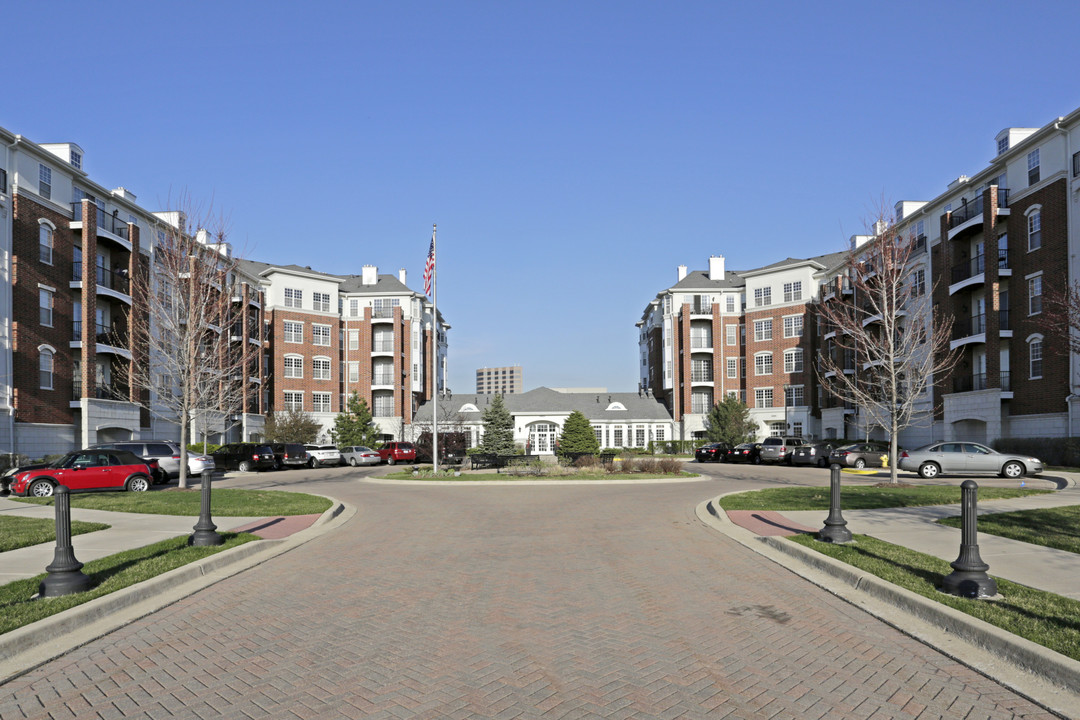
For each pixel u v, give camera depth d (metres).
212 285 28.19
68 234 36.62
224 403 35.09
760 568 10.10
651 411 69.12
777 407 63.62
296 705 5.11
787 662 5.98
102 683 5.62
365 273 70.88
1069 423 32.28
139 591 8.34
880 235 28.08
